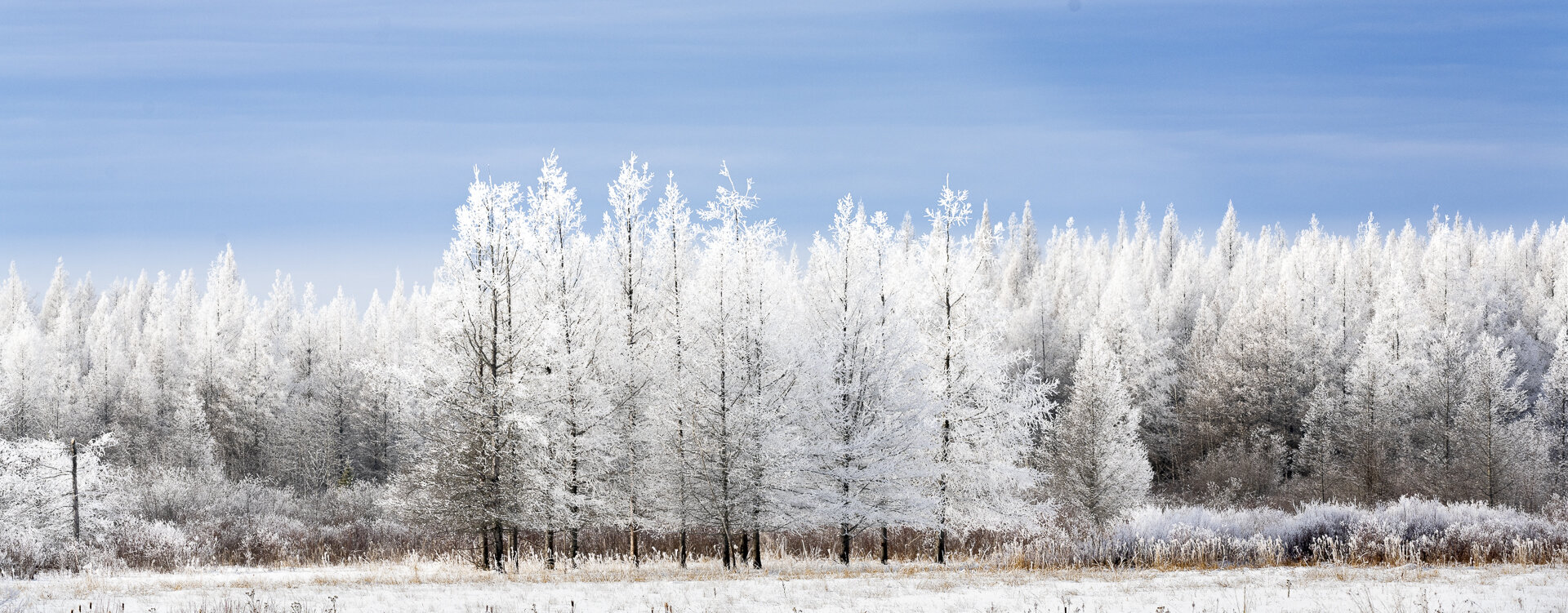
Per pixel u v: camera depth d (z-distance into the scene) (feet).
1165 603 41.39
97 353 277.64
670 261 78.64
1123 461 126.93
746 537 76.64
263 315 350.64
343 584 58.13
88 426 230.89
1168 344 224.74
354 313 336.08
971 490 76.28
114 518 107.45
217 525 114.93
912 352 74.74
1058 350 242.37
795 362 70.59
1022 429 77.92
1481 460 146.51
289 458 206.18
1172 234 437.99
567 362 72.90
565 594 48.49
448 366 72.38
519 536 89.76
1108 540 71.36
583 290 76.84
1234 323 213.46
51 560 83.46
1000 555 73.77
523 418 68.80
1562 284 255.29
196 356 249.14
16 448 98.99
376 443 209.67
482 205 71.72
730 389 69.92
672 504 73.56
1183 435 195.93
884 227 76.07
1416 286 295.89
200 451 191.72
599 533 95.25
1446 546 64.39
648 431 74.95
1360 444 162.50
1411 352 187.93
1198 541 67.51
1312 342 202.69
